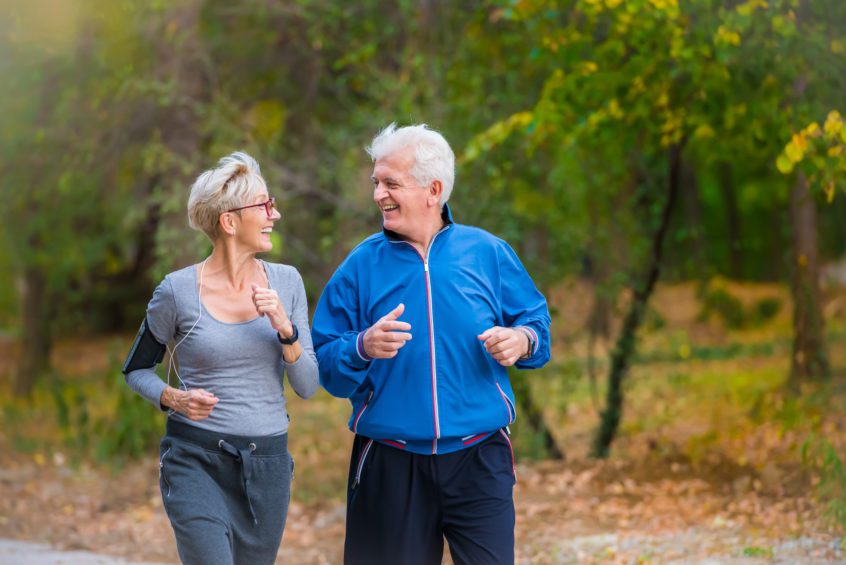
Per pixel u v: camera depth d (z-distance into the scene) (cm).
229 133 1416
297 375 515
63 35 1520
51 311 2842
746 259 3912
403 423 504
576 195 1446
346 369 499
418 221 518
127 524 1122
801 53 959
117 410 1636
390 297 516
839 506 859
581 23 1174
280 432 527
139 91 1475
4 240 2389
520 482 1187
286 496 532
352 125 1430
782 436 1245
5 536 1051
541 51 1114
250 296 527
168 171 1495
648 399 1747
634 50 1116
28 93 1597
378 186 522
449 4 1371
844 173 902
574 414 1727
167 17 1461
